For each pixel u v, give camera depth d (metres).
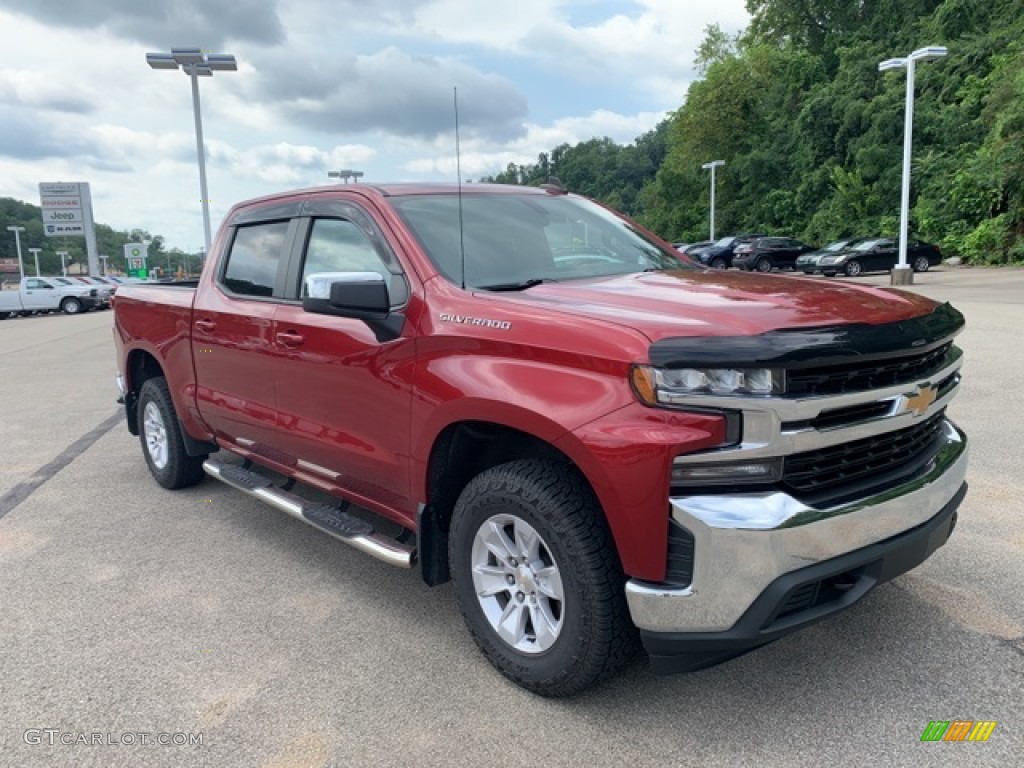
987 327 12.40
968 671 2.96
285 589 3.93
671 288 3.11
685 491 2.42
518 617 2.93
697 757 2.54
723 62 56.34
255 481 4.46
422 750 2.63
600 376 2.54
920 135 41.91
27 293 34.22
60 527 4.91
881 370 2.58
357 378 3.46
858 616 3.39
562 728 2.72
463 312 3.01
